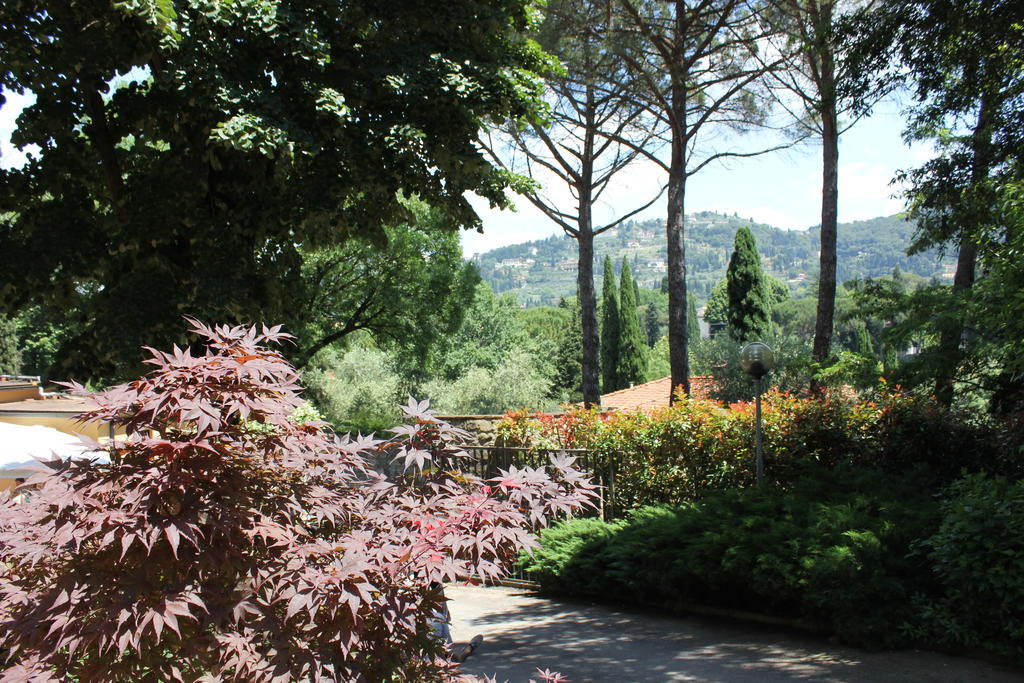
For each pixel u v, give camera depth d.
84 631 2.38
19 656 2.74
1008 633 5.54
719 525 7.62
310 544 2.76
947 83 11.08
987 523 5.73
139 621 2.44
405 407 3.60
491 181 12.38
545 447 9.92
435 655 3.29
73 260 12.41
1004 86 10.28
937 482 8.30
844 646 6.16
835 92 11.59
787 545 6.80
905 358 11.09
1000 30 9.60
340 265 23.25
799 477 8.64
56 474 2.58
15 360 33.34
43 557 2.66
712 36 15.32
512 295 49.78
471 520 3.00
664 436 9.62
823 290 16.98
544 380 38.78
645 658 6.20
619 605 8.28
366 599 2.52
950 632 5.73
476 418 13.14
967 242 11.54
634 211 18.59
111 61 10.77
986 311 8.57
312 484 3.14
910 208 12.59
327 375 33.34
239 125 9.93
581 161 18.42
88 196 13.20
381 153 11.35
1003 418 8.69
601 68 16.02
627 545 8.17
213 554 2.57
